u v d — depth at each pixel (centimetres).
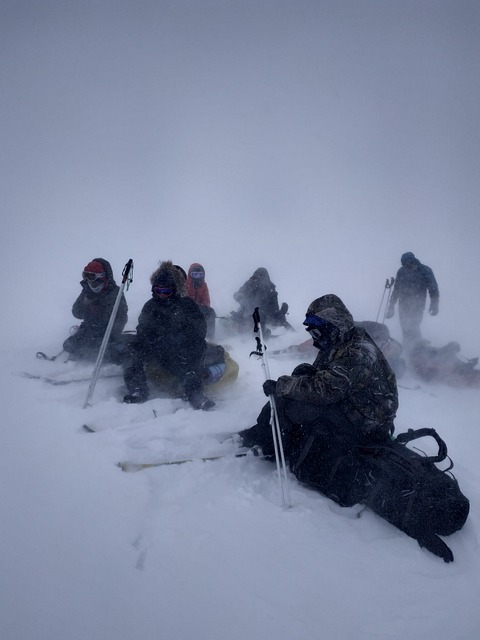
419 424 540
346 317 382
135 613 257
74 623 248
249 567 293
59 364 630
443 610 275
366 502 355
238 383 618
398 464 345
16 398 500
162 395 546
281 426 395
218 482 376
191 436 438
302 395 371
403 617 268
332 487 361
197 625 253
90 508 331
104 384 568
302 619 261
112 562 288
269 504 354
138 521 324
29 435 416
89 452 398
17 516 315
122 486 358
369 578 294
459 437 512
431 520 327
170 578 280
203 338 535
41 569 277
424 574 301
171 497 353
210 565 291
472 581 299
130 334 650
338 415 370
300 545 315
